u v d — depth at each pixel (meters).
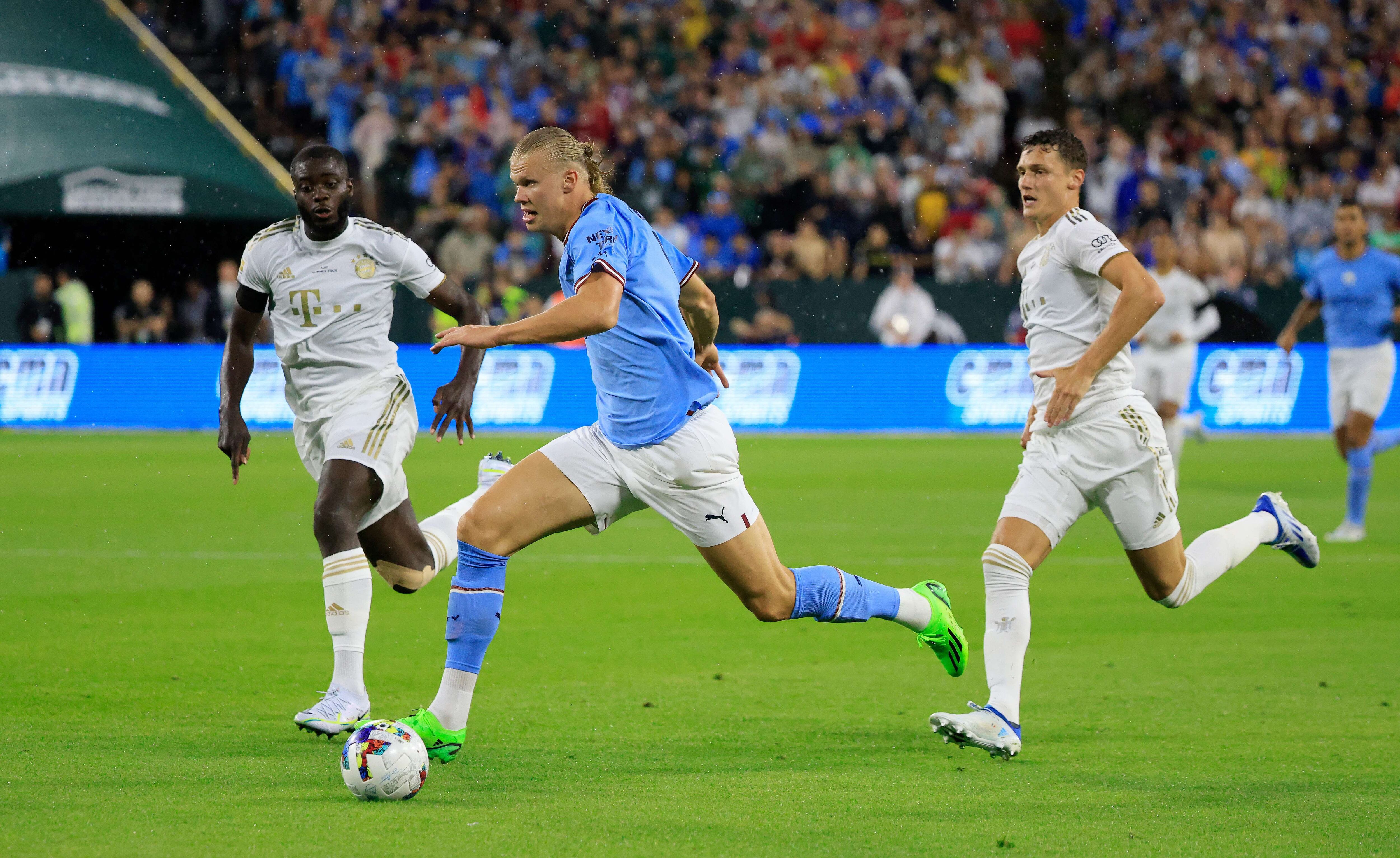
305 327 19.11
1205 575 19.78
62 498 44.78
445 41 85.94
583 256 15.47
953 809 14.41
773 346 72.31
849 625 26.28
